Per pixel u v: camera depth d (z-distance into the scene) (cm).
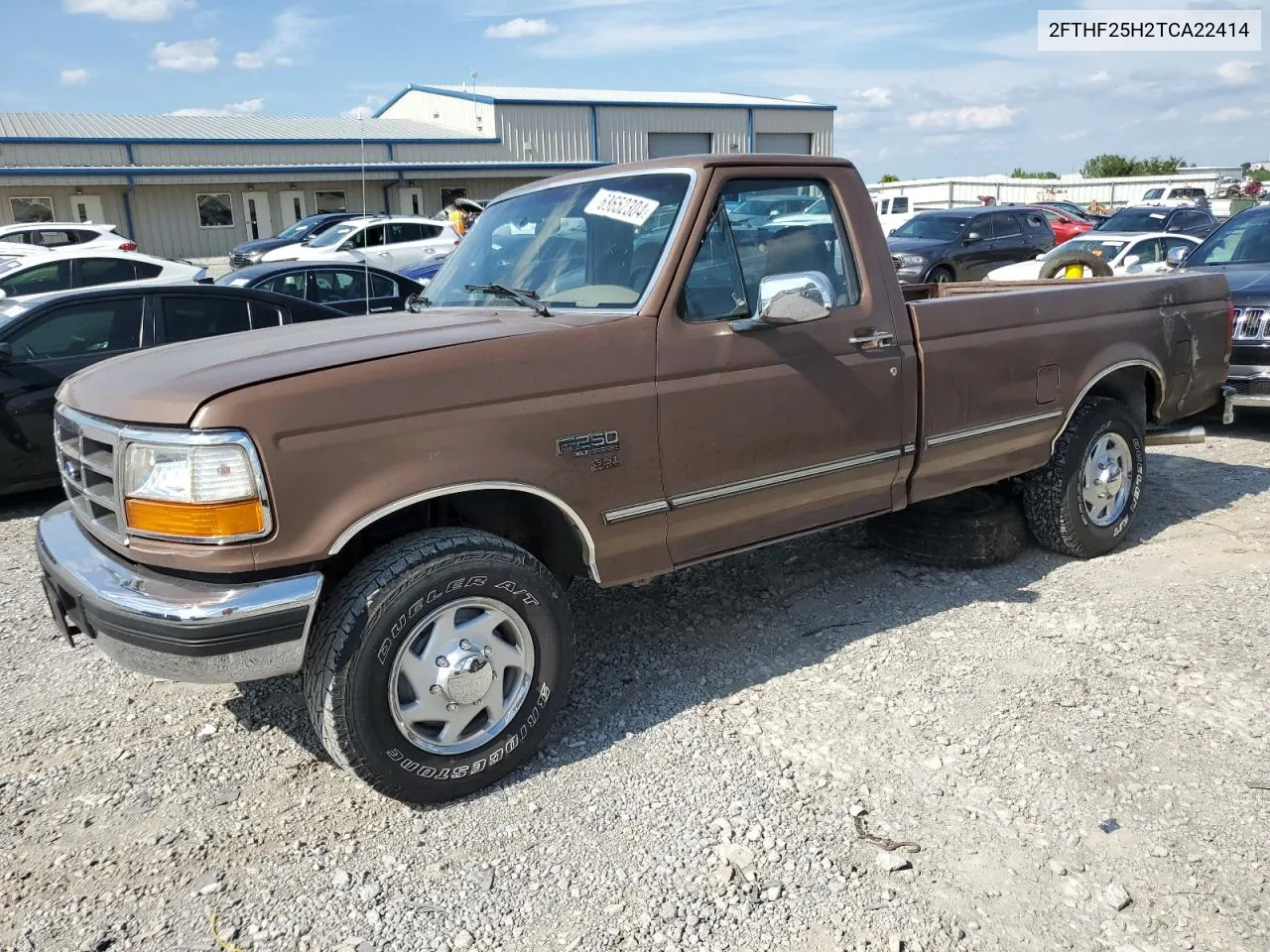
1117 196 4256
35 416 672
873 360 395
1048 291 466
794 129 4278
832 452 388
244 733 363
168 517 272
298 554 277
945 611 446
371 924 262
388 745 295
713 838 292
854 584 482
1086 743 334
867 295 397
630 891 271
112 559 298
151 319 728
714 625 442
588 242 376
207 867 288
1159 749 330
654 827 298
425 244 1984
